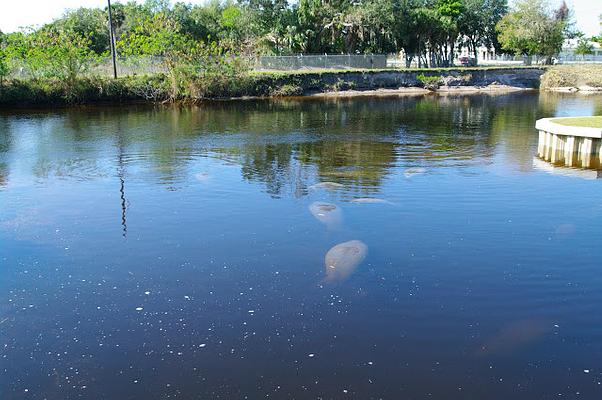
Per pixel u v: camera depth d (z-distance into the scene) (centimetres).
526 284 911
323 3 6047
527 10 6625
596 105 3978
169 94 4044
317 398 627
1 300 866
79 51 3888
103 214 1295
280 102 4209
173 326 785
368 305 840
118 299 868
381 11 5966
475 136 2531
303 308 832
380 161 1928
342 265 970
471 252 1045
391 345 730
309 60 5422
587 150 1905
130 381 661
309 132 2664
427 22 6412
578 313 815
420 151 2133
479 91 5331
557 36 6606
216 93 4316
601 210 1307
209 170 1773
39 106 3719
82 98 3819
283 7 6012
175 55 4125
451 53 7188
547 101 4334
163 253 1052
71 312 828
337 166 1841
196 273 960
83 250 1069
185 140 2402
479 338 745
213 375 671
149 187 1546
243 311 825
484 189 1507
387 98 4616
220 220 1243
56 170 1773
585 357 704
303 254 1040
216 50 4259
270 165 1859
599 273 953
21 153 2070
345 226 1191
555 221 1227
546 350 719
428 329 769
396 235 1136
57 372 681
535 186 1537
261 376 667
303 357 705
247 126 2870
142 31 4378
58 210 1327
